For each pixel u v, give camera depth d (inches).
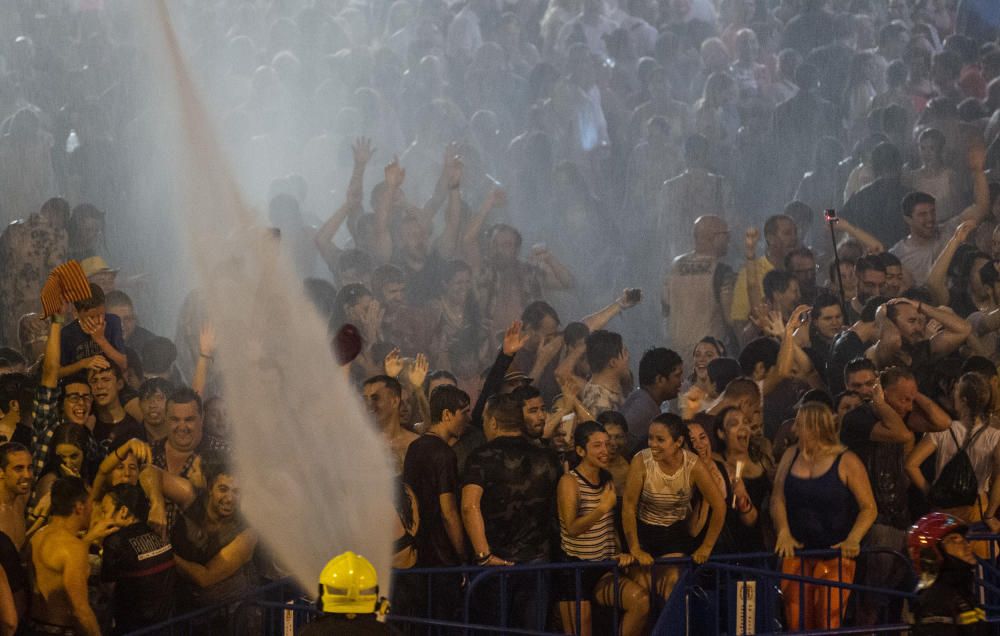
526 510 978.7
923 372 1234.0
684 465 982.4
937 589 787.4
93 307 1048.2
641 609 976.3
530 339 1423.5
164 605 888.3
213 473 950.4
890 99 1961.1
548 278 1644.9
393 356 1087.6
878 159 1651.1
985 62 2081.7
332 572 627.5
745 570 948.0
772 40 2215.8
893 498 1058.1
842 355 1277.1
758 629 978.7
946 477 1058.1
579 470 986.1
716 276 1546.5
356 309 1382.9
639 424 1148.5
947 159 1711.4
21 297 1505.9
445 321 1549.0
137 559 879.1
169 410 974.4
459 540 983.0
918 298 1375.5
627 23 2287.2
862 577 1049.5
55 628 848.3
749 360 1236.5
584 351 1321.4
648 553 988.6
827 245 1688.0
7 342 1508.4
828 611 954.7
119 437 1008.2
